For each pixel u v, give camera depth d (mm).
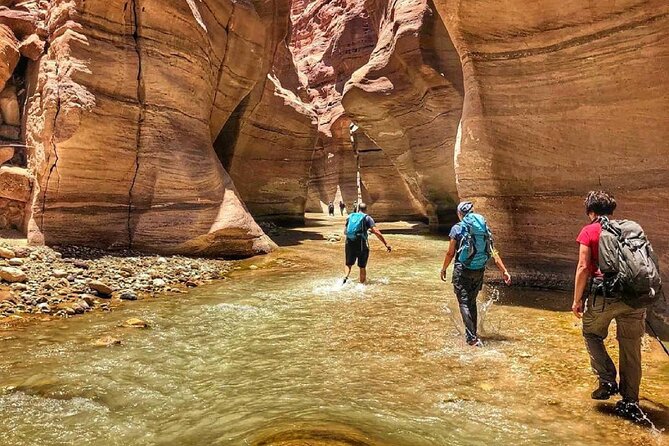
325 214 34438
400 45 15992
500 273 7461
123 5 9445
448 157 16703
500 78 6961
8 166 9211
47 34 9727
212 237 10336
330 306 6422
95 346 4625
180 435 2895
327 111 35375
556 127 6477
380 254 12148
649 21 5406
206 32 11336
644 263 2945
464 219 4926
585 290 3250
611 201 3242
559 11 6102
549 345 4594
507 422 3020
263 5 15531
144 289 7324
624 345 3072
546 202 6836
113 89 9375
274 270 9531
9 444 2791
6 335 4914
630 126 5711
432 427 2953
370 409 3227
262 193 19828
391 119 18406
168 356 4383
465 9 6777
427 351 4484
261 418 3092
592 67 5973
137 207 9852
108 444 2801
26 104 9758
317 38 40875
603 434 2857
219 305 6445
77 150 8812
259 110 18312
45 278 7043
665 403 3260
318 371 3996
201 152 10898
